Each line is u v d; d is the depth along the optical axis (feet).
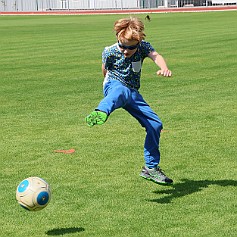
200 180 29.43
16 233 23.31
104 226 23.81
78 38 122.42
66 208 25.89
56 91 56.85
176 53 87.15
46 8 299.99
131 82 27.73
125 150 35.12
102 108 25.52
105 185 28.89
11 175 30.76
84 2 293.43
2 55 91.15
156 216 24.76
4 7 301.02
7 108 48.70
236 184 28.73
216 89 55.67
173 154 33.88
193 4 277.44
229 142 36.37
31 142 37.42
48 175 30.60
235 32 122.11
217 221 24.06
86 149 35.50
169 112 45.52
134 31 26.37
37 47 103.86
